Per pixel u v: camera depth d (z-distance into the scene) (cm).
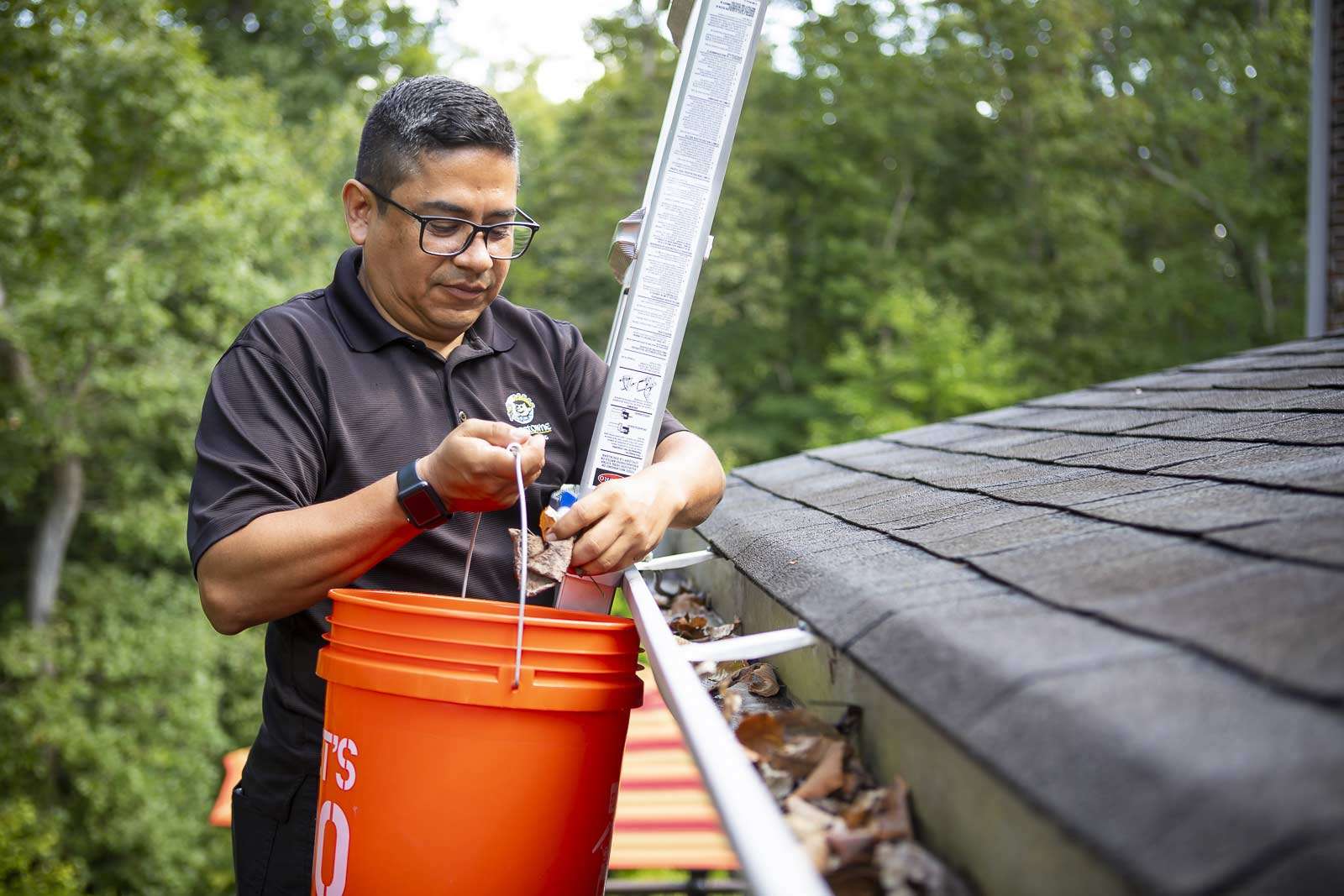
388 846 161
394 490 178
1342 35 711
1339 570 101
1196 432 234
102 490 1506
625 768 458
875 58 2373
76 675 1341
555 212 2355
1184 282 2306
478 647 158
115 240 1238
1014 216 2362
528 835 161
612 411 203
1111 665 91
